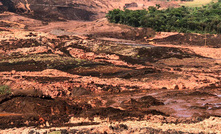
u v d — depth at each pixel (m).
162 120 28.53
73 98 45.59
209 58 97.00
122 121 28.06
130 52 94.25
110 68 68.75
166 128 23.22
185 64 82.75
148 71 64.69
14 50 88.94
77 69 68.00
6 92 36.28
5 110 33.22
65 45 96.25
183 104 39.25
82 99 43.62
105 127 22.78
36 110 32.91
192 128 23.59
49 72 64.00
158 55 92.75
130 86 53.69
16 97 34.62
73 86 50.88
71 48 93.31
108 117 30.23
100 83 54.75
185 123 27.00
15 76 58.59
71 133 21.56
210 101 40.91
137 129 21.84
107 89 51.66
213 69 77.00
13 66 70.19
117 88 52.03
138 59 89.38
